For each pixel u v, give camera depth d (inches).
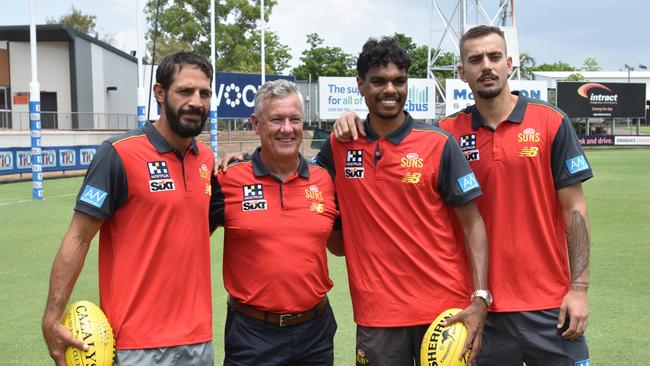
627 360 205.3
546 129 151.5
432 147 148.3
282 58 2464.3
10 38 1537.9
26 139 1083.9
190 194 136.6
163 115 136.0
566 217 153.0
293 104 145.5
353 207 152.4
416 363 150.1
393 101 145.6
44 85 1550.2
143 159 133.3
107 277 136.3
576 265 150.1
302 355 149.1
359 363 153.6
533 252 151.7
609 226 469.1
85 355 128.0
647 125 2886.3
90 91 1596.9
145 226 133.0
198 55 135.9
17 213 575.2
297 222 147.3
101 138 1279.5
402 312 147.3
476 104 156.0
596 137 1803.6
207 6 1994.3
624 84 1847.9
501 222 151.7
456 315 141.6
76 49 1535.4
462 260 152.9
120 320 132.3
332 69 2625.5
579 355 151.6
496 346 154.9
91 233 132.0
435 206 149.5
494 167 151.4
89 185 130.9
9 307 273.6
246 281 147.3
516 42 1539.1
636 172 959.0
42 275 333.1
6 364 208.5
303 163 152.3
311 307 148.8
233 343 149.6
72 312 131.7
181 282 135.3
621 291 286.7
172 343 133.5
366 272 150.3
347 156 152.6
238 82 976.3
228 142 1286.9
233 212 148.0
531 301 151.4
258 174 148.9
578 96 1833.2
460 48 155.9
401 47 146.0
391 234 147.9
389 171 148.3
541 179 151.1
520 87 1518.2
